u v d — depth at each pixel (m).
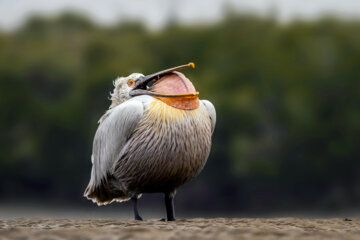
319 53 43.47
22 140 42.53
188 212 36.97
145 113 7.82
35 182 41.72
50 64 44.75
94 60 46.41
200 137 7.89
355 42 44.22
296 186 38.34
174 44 46.03
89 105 41.66
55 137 41.44
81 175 40.97
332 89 41.41
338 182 38.69
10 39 51.31
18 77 44.19
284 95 40.34
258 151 37.91
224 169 37.41
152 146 7.77
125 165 7.95
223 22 47.72
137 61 44.16
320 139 38.97
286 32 45.94
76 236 6.19
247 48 43.94
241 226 7.09
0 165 41.81
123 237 6.12
